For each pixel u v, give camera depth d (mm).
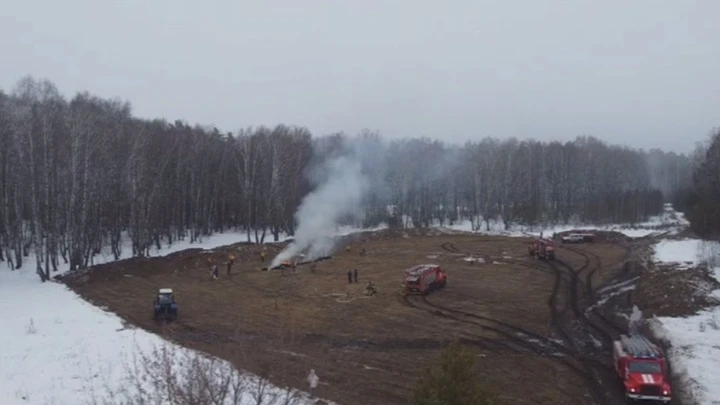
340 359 24859
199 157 70062
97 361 23578
